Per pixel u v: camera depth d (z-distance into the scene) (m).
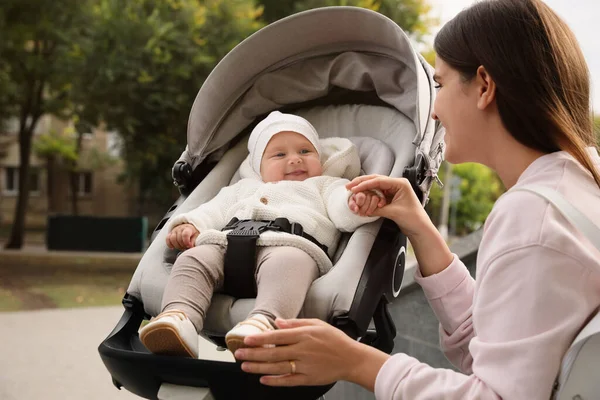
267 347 1.35
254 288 1.72
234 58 2.22
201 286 1.64
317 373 1.37
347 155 2.11
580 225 1.16
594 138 1.37
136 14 11.20
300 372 1.37
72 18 12.83
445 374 1.30
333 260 1.87
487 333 1.22
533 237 1.17
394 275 1.76
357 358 1.37
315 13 2.18
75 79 12.05
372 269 1.65
